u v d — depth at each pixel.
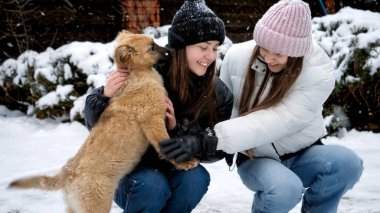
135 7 7.79
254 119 2.69
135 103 2.85
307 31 2.65
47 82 6.87
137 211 2.75
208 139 2.61
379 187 4.21
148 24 7.82
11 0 7.87
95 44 6.92
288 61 2.71
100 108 2.88
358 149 5.49
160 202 2.71
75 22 8.15
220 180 4.49
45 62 7.01
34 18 8.00
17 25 7.70
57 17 8.05
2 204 3.88
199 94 2.82
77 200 2.74
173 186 2.80
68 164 2.87
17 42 7.62
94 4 8.16
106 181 2.78
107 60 6.65
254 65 2.84
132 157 2.87
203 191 2.84
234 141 2.64
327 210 2.92
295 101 2.74
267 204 2.70
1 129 6.53
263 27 2.69
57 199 4.02
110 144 2.79
